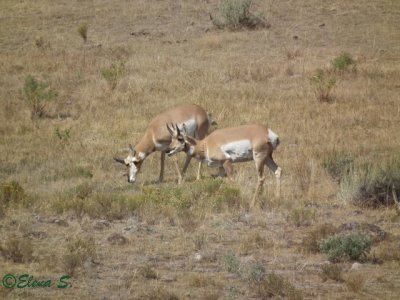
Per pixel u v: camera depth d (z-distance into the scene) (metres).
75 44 126.06
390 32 128.75
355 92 96.38
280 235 47.94
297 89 98.75
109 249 44.44
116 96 96.31
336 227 48.72
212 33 130.88
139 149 66.50
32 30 133.00
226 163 60.22
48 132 82.94
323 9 140.88
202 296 37.28
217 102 92.12
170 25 136.12
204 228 49.03
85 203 53.31
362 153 71.50
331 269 40.50
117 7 145.75
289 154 72.12
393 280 40.19
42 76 107.12
